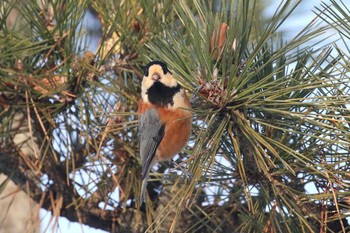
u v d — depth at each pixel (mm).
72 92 8766
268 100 7074
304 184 7754
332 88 7508
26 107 8641
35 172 9039
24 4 8594
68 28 8648
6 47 8391
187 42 8289
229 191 9047
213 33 7430
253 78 7727
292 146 7535
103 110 8875
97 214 9367
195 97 8203
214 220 9078
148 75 8422
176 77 7445
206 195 9133
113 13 8844
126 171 9188
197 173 7027
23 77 8430
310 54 7379
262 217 7809
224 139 7562
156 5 8727
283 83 7203
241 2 7430
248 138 7051
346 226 7629
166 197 9180
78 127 8961
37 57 8727
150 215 8906
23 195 11727
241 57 7551
